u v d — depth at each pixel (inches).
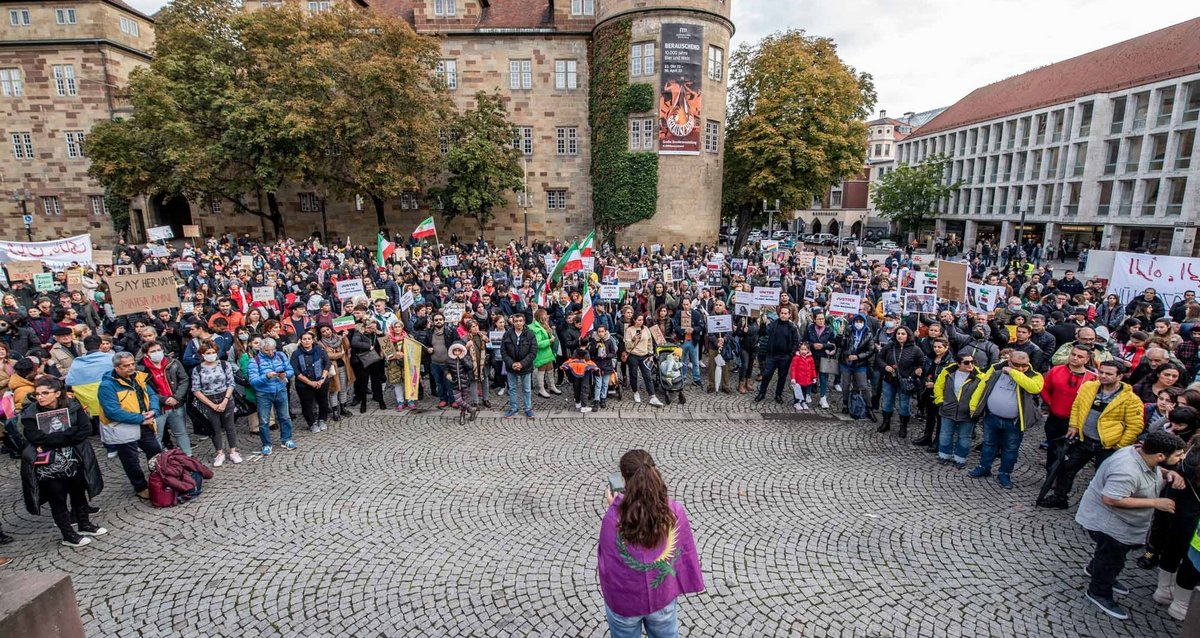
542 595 226.5
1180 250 1644.9
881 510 290.7
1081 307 512.7
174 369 334.6
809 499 302.8
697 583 156.2
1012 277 828.6
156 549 259.9
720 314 478.6
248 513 291.6
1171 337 350.0
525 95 1628.9
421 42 1354.6
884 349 394.0
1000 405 308.0
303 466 347.9
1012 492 309.1
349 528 276.5
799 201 1552.7
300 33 1256.2
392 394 499.8
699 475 331.9
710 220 1542.8
